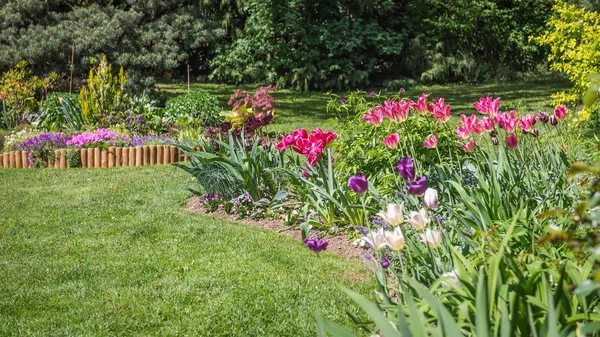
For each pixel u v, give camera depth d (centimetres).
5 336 427
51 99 1483
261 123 1005
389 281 484
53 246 635
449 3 2869
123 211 771
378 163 669
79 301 488
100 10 2025
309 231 671
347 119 740
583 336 220
